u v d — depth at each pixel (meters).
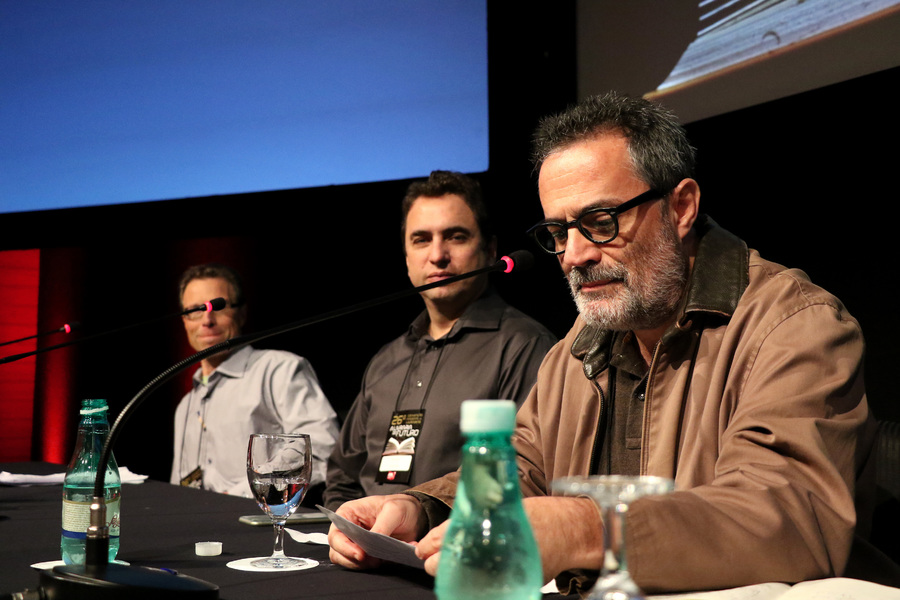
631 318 1.32
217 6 3.62
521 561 0.59
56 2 3.96
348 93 3.32
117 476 1.10
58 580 0.82
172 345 4.19
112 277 4.31
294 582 0.99
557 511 0.85
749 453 0.99
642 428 1.33
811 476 0.96
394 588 0.96
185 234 3.66
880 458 1.39
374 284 3.75
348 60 3.32
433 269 2.43
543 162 1.36
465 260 2.44
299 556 1.16
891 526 1.36
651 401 1.33
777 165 2.33
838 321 1.14
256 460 1.13
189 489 1.94
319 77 3.39
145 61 3.77
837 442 1.01
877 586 0.81
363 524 1.15
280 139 3.46
